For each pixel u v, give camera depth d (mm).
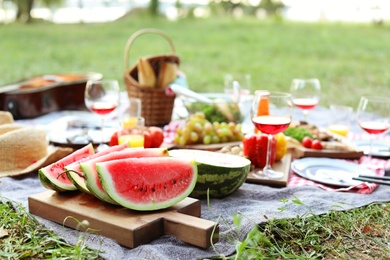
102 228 1944
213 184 2357
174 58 3768
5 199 2387
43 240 1993
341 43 13867
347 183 2576
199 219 1937
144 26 17641
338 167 2803
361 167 2760
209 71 9891
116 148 2246
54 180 2127
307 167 2812
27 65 10117
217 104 3354
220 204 2357
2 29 17625
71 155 2270
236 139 3189
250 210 2270
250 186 2588
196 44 13750
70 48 12828
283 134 2930
